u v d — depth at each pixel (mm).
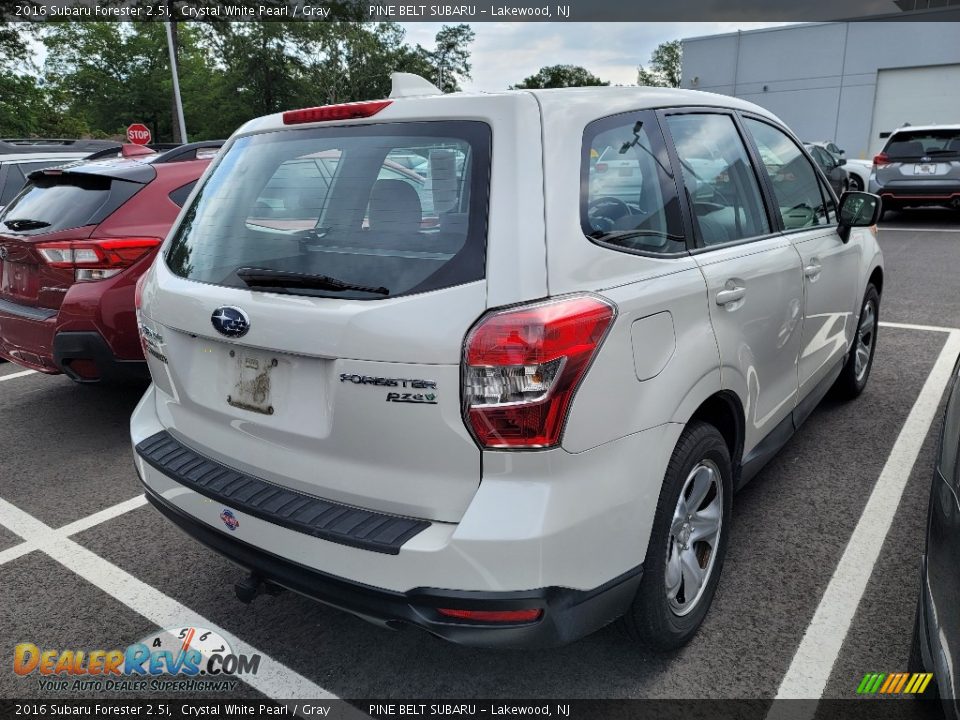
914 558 2951
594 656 2455
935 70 28891
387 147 2084
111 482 3928
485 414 1760
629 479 1959
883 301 7539
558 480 1813
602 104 2205
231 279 2201
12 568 3113
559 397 1776
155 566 3115
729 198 2748
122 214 4227
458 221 1893
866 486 3557
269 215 2207
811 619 2596
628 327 1949
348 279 1949
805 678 2320
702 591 2490
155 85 52906
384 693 2350
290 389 2057
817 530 3180
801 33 31531
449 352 1764
